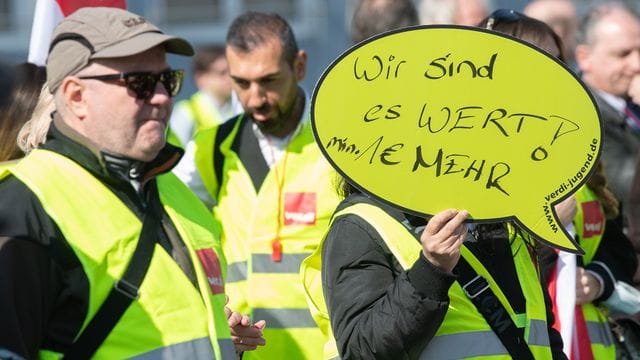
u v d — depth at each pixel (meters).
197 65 31.73
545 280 14.52
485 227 12.07
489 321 11.80
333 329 11.77
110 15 11.73
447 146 11.59
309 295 12.71
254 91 17.61
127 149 11.53
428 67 11.61
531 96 11.67
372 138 11.56
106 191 11.39
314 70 44.47
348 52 11.56
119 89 11.47
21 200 10.94
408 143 11.56
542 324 12.20
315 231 17.53
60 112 11.60
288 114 17.84
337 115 11.55
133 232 11.38
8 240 10.68
